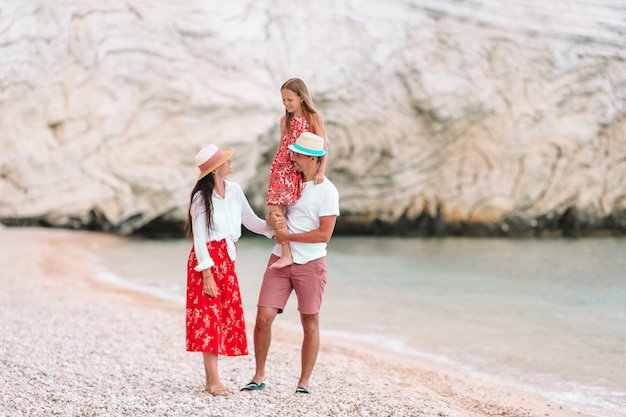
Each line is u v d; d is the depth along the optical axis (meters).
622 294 10.09
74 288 9.37
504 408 4.74
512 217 18.70
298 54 15.95
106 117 14.27
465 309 8.84
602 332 7.51
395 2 17.03
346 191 18.47
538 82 18.11
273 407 4.23
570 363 6.23
